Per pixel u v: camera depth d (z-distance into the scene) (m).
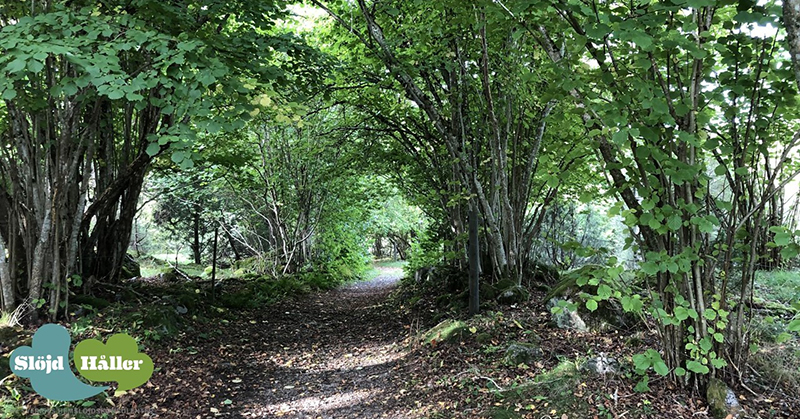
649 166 3.04
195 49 3.97
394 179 10.86
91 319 5.48
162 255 20.22
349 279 16.72
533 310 6.04
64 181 5.32
